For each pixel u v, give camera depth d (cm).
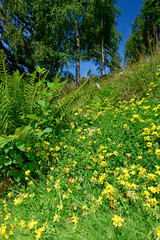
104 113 328
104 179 182
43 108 218
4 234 143
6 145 206
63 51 1136
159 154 184
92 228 140
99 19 1447
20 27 1141
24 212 168
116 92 425
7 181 220
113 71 608
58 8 1059
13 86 237
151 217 138
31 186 192
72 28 1201
